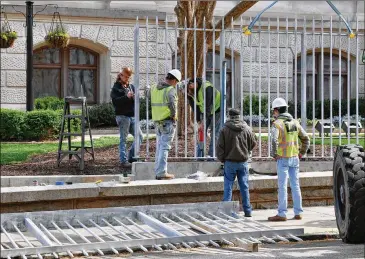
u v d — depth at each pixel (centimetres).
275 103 1468
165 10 3556
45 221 1174
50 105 3316
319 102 3300
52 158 1958
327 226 1374
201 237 1087
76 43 3531
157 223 1147
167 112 1641
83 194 1491
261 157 1803
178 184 1552
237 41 3369
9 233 1166
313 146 1848
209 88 1811
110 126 3228
